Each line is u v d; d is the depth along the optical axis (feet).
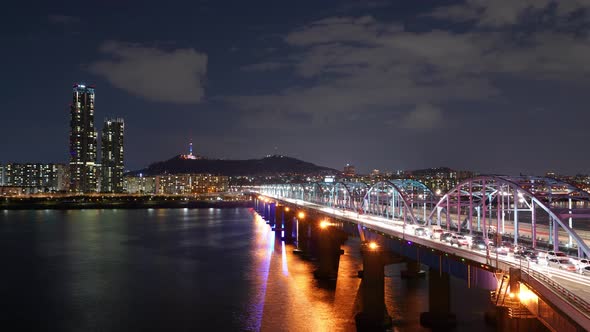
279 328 210.18
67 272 325.01
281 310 235.61
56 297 261.24
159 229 614.75
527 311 119.44
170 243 469.98
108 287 282.15
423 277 295.89
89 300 255.09
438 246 167.94
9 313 233.55
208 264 353.10
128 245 456.04
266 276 310.86
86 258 380.17
